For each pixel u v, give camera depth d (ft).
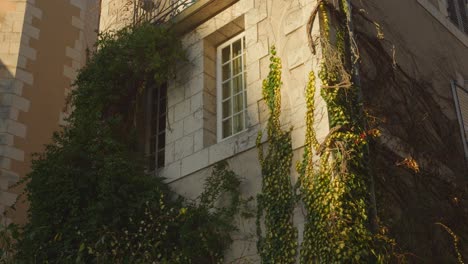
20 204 36.60
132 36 30.25
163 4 33.24
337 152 21.79
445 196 27.37
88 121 28.78
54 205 26.58
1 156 36.99
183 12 30.04
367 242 20.65
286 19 26.11
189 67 29.78
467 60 35.65
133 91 31.32
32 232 25.77
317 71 23.71
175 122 29.19
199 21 30.07
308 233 21.48
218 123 28.32
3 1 42.22
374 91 25.85
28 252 26.66
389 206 23.75
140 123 31.60
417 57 30.66
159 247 24.91
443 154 28.73
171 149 28.76
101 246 24.77
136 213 25.61
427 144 28.04
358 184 21.70
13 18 41.75
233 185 24.79
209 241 24.22
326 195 21.34
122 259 24.66
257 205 23.85
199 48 29.71
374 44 27.09
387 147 24.95
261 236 23.26
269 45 26.43
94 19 47.85
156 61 28.94
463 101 32.42
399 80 28.09
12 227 26.78
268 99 25.32
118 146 28.27
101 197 25.84
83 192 26.63
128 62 30.30
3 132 37.76
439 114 29.78
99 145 27.84
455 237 25.27
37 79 40.93
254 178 24.54
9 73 39.81
